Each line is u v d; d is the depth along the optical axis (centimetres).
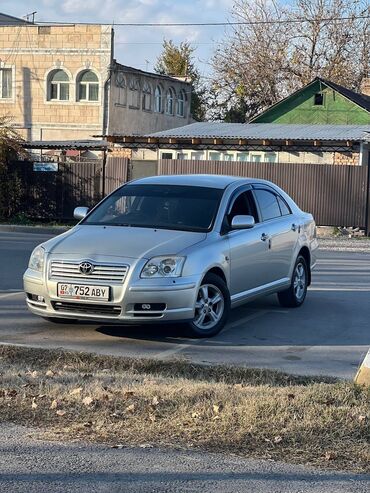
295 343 1151
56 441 823
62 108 4800
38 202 3089
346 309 1362
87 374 981
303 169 2772
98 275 1094
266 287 1273
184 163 2891
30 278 1134
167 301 1089
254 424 840
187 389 920
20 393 916
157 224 1183
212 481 764
